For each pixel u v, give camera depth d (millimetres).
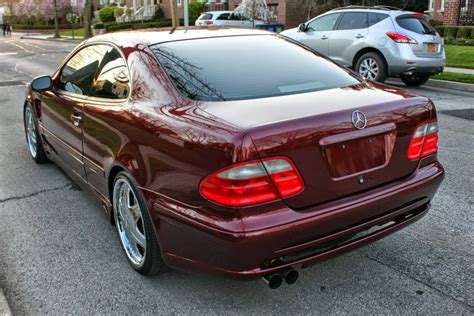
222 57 3424
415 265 3438
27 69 16875
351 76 3602
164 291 3172
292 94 3084
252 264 2561
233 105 2871
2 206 4602
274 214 2543
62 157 4773
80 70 4293
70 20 57125
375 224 2924
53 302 3076
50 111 4777
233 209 2490
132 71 3400
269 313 2926
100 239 3910
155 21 38688
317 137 2635
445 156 5984
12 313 2957
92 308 3008
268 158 2512
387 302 3012
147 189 2969
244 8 27469
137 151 3066
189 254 2762
